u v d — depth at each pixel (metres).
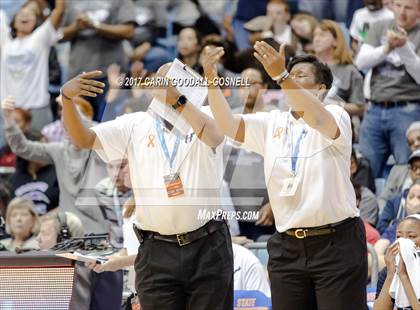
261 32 16.86
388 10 15.49
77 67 17.11
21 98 17.19
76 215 11.59
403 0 14.68
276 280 7.60
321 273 7.41
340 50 14.94
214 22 17.52
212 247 7.53
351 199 7.50
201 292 7.51
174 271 7.50
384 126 14.49
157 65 17.23
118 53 17.20
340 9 16.95
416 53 14.70
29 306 8.12
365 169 13.64
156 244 7.58
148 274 7.58
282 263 7.57
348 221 7.45
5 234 12.70
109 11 17.28
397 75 14.42
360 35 15.70
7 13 18.98
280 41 16.66
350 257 7.38
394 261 8.80
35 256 8.11
